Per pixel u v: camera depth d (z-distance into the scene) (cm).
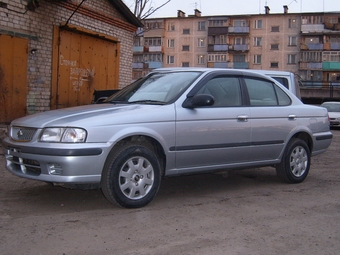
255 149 599
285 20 5275
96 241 389
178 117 519
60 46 1088
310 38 5212
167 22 5656
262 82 640
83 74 1180
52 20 1058
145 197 496
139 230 421
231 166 581
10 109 959
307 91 4369
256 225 446
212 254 363
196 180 684
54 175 455
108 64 1288
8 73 948
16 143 483
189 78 570
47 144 455
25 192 568
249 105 602
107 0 1255
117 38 1306
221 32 5450
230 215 481
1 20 925
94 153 452
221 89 582
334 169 827
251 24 5388
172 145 514
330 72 5153
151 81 603
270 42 5325
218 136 554
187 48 5619
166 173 521
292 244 393
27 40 991
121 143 496
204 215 479
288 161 646
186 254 362
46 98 1055
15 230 414
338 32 5078
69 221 445
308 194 596
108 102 579
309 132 674
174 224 443
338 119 2238
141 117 492
